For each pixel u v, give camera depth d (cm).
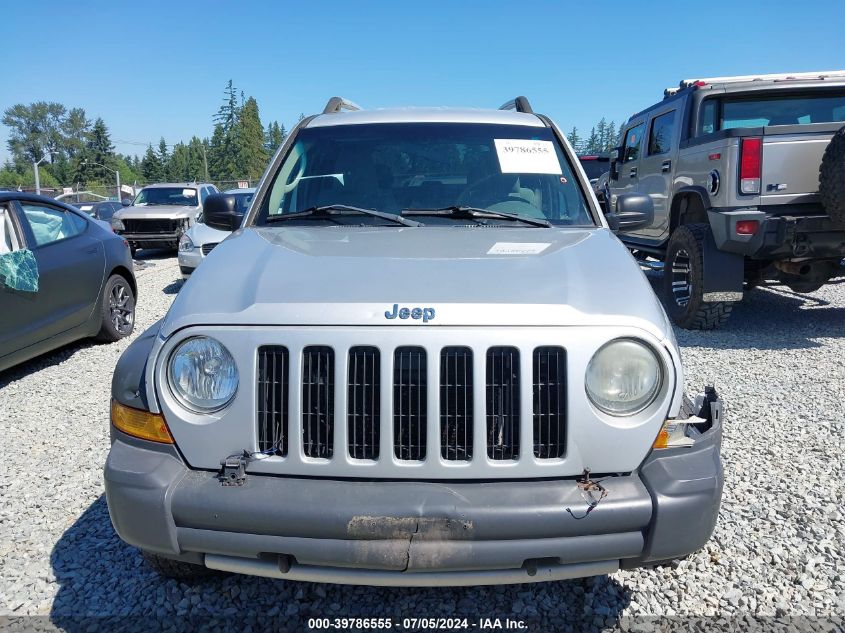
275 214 323
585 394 202
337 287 216
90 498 347
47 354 665
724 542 296
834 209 543
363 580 202
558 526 195
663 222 781
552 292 214
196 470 212
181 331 210
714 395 223
